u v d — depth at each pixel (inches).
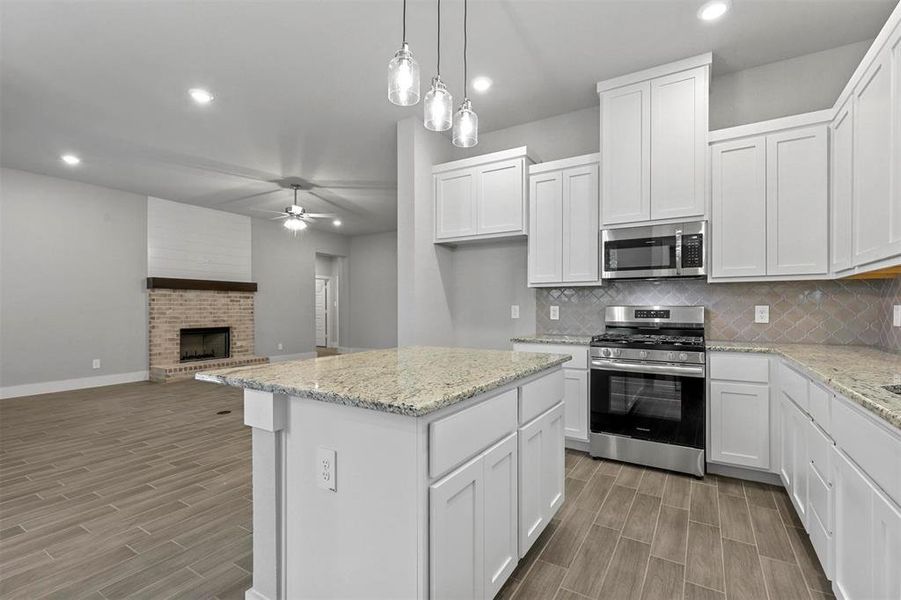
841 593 58.0
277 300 313.7
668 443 108.9
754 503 93.3
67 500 97.8
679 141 113.1
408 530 47.4
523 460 68.9
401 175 145.3
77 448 132.4
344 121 148.3
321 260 380.5
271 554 59.5
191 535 83.4
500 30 100.6
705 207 110.2
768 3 92.4
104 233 226.8
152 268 245.6
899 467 42.6
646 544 78.3
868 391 53.2
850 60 108.0
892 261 69.6
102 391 213.6
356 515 51.6
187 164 190.7
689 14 95.7
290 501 58.2
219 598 65.8
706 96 110.2
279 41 104.2
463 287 162.1
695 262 111.4
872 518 48.7
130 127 152.2
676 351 107.4
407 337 142.6
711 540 79.4
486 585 58.1
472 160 144.3
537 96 132.6
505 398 63.5
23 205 200.4
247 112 141.4
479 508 56.5
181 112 140.9
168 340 250.1
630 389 113.9
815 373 68.0
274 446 58.9
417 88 65.3
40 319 205.6
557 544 78.5
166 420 163.3
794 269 102.8
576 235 129.7
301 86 125.3
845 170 89.0
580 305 141.6
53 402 191.0
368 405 47.1
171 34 100.9
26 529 85.2
